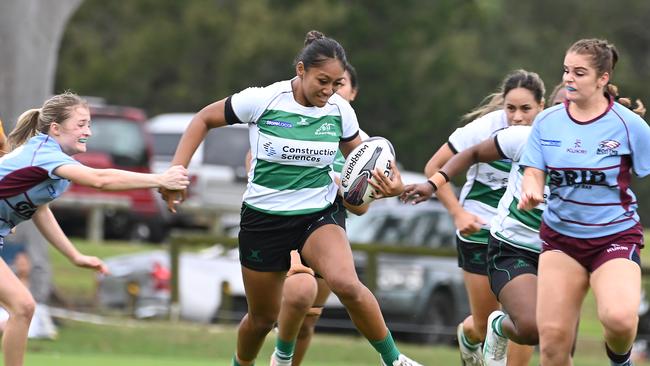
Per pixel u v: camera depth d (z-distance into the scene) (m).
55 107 25.77
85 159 72.50
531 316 24.25
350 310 24.22
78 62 140.38
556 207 23.27
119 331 46.50
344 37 116.94
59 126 25.75
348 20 116.50
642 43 149.50
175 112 138.62
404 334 50.31
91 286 61.66
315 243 24.66
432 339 50.28
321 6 124.44
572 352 26.66
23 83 48.22
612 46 22.97
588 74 22.56
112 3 144.62
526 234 25.62
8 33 47.97
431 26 118.25
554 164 23.02
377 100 115.06
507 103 27.73
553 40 141.38
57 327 46.75
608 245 22.80
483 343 29.81
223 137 77.50
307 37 25.62
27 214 26.06
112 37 145.12
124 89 138.25
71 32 140.38
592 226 22.88
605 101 23.02
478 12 124.06
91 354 42.75
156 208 77.38
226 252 51.97
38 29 48.59
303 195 24.94
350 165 25.14
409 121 116.12
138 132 74.81
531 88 27.52
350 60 115.31
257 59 126.38
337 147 25.09
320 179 25.14
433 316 50.25
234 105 24.83
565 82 22.95
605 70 22.64
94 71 136.88
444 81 118.44
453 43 120.56
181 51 137.75
